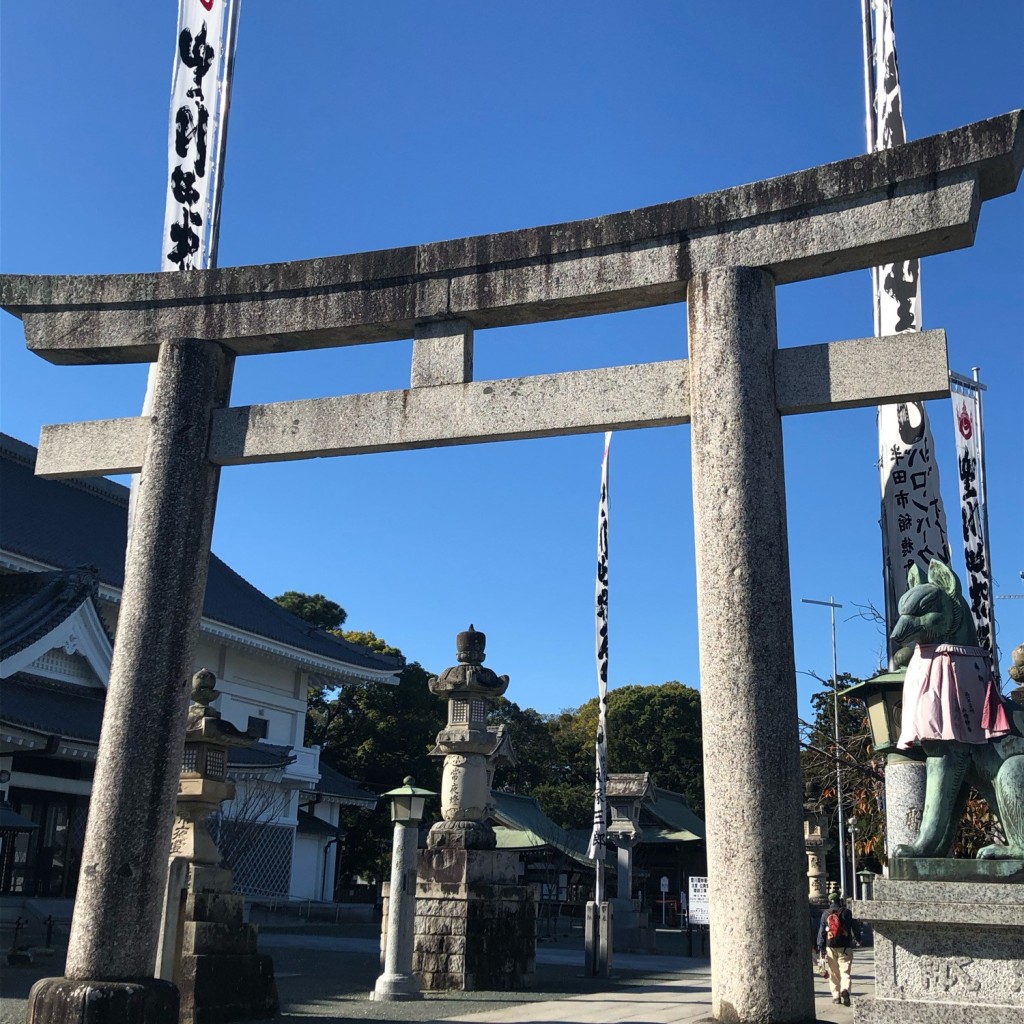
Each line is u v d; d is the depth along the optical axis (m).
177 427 9.80
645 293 8.99
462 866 16.73
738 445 8.02
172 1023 8.52
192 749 12.21
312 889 39.75
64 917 24.22
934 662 7.04
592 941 18.97
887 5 12.34
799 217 8.38
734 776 7.40
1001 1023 6.10
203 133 12.49
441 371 9.46
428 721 48.44
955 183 7.89
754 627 7.63
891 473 11.12
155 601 9.28
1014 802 6.57
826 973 19.14
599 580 19.25
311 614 54.12
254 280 10.08
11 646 22.98
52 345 10.51
